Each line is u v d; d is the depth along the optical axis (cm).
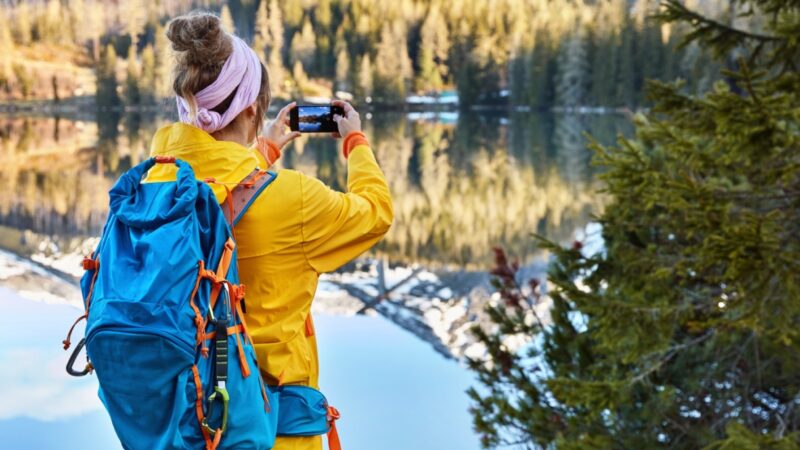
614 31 7719
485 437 550
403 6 9062
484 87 9031
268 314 149
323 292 1655
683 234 449
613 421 478
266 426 140
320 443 154
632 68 7469
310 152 4878
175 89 148
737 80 357
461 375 885
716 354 474
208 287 134
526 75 8612
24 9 9019
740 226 337
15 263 1817
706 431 443
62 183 3794
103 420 724
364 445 675
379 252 2675
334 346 1045
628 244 462
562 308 551
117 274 132
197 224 137
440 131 6675
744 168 407
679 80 406
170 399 130
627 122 6712
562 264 545
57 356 915
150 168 150
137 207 138
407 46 9131
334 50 8788
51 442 670
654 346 427
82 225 2889
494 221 3112
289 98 8338
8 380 810
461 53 9131
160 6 9119
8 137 5897
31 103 8644
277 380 149
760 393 477
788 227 377
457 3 9125
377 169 165
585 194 3572
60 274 1495
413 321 1206
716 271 443
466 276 2302
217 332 134
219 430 132
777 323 337
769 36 415
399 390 830
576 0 8406
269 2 8550
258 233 147
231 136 153
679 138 405
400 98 8938
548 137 6066
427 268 2464
